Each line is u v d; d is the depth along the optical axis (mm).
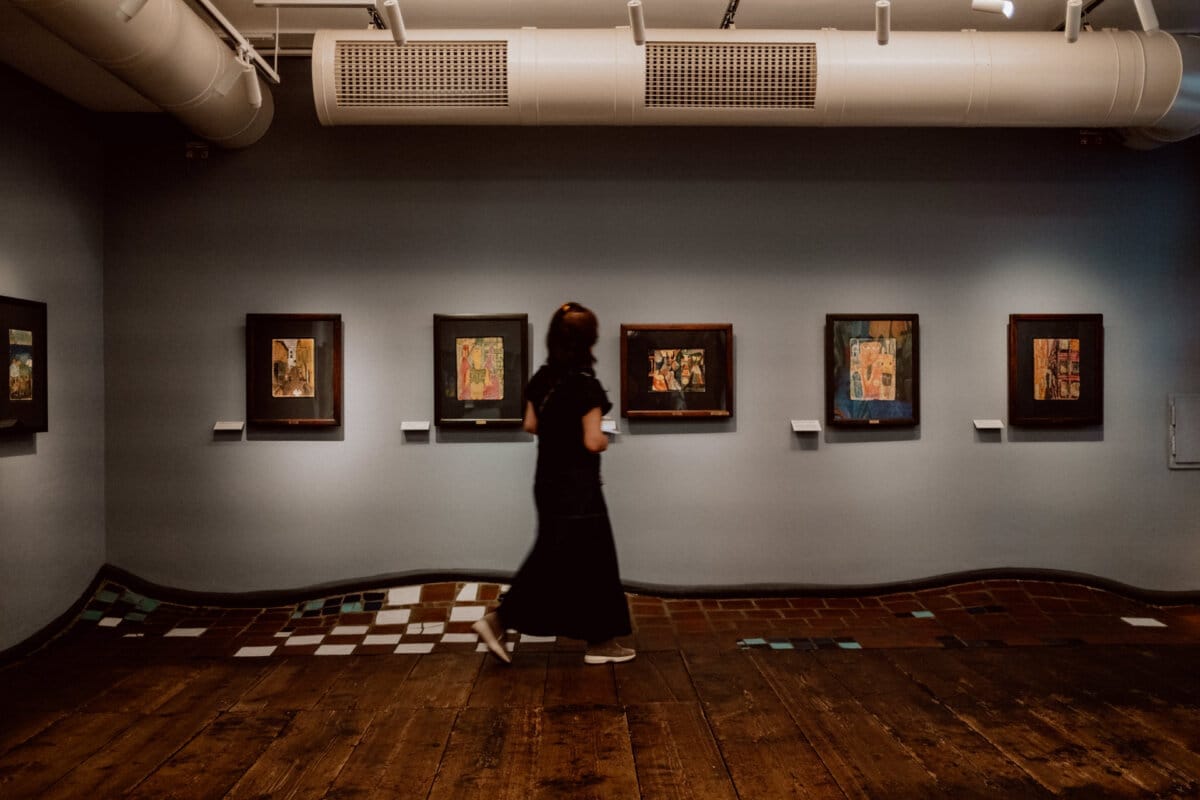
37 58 3525
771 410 4430
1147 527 4477
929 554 4457
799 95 3578
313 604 4215
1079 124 3707
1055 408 4445
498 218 4383
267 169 4344
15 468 3613
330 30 3660
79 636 3822
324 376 4320
